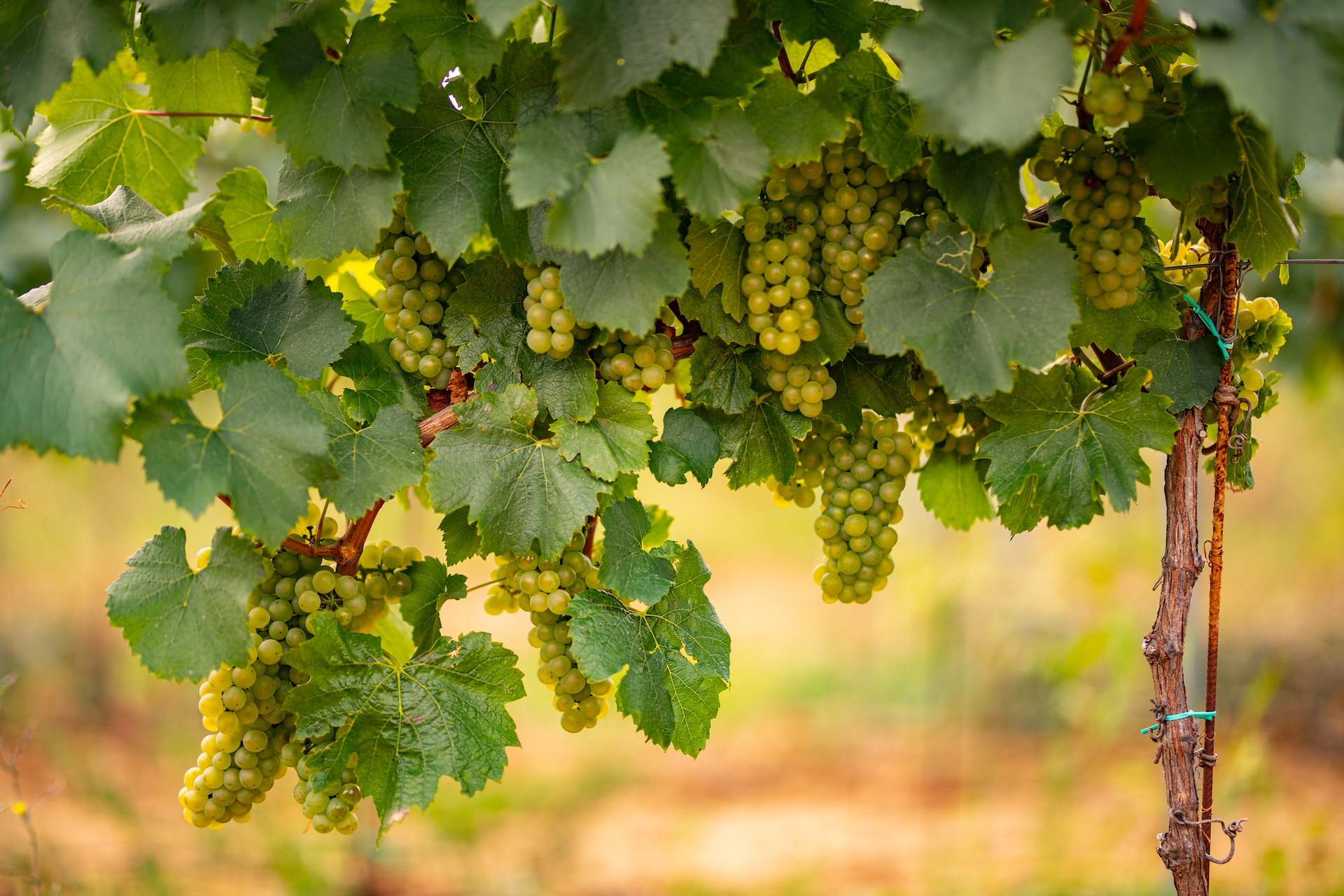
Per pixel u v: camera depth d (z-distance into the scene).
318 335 2.47
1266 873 4.05
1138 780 5.64
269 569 2.45
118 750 7.31
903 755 8.12
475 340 2.48
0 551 11.10
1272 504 10.75
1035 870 5.14
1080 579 6.89
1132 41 2.37
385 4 2.58
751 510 17.36
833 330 2.49
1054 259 2.40
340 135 2.39
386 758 2.42
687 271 2.38
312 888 4.95
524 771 7.63
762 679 10.26
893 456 2.56
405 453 2.45
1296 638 8.84
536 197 2.35
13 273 3.99
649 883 5.81
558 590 2.47
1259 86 2.29
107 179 2.59
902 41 2.31
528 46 2.42
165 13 2.37
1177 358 2.50
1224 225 2.48
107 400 2.32
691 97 2.39
